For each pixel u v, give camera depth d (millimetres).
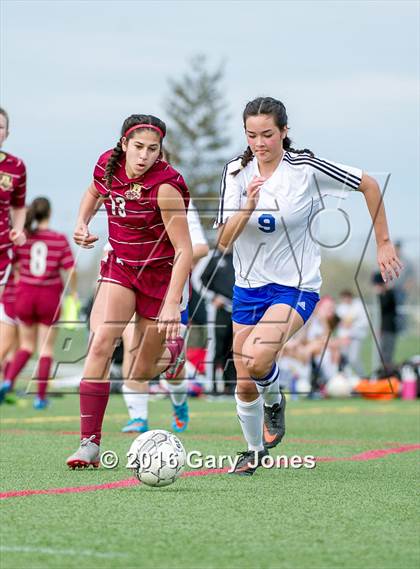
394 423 35750
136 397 28906
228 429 31250
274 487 18594
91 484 18516
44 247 37969
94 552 12961
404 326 60625
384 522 15234
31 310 38438
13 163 28312
